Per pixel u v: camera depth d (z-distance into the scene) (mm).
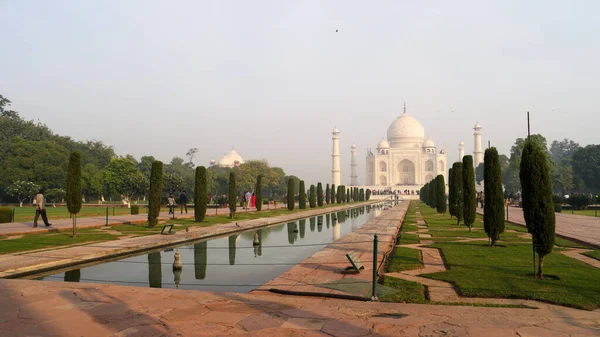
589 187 98000
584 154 96000
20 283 10242
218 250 18266
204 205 29891
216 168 122500
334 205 67125
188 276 12875
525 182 11578
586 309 8078
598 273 11477
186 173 102125
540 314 7574
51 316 7543
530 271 11781
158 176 25594
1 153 63812
